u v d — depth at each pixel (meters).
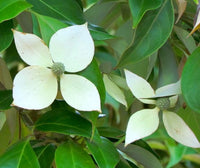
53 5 0.31
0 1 0.26
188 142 0.32
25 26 0.33
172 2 0.34
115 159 0.29
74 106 0.28
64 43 0.28
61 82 0.28
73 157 0.28
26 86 0.27
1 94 0.31
